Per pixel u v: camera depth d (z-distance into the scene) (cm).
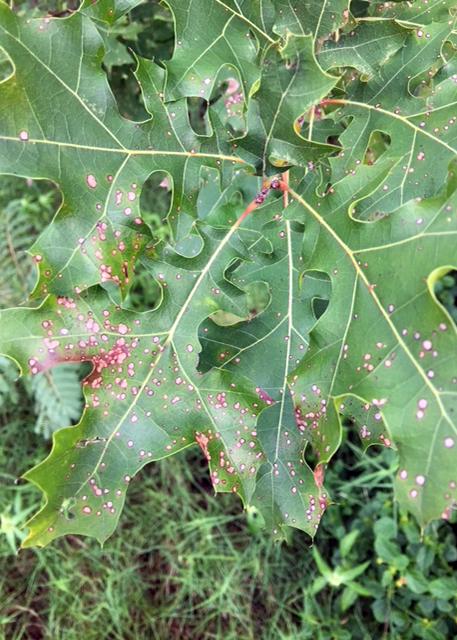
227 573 47
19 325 19
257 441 19
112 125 18
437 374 15
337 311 18
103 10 19
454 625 42
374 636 44
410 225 16
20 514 45
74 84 18
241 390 20
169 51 32
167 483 49
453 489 15
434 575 42
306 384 18
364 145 21
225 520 48
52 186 51
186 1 19
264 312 21
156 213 51
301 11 19
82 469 19
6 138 17
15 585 48
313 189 19
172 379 20
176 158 19
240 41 20
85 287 18
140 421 19
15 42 17
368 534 44
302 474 21
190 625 48
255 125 18
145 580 49
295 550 47
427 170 21
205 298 20
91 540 48
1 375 43
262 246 21
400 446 16
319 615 45
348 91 22
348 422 47
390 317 16
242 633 47
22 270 46
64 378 44
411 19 23
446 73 21
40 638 47
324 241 18
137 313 19
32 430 50
